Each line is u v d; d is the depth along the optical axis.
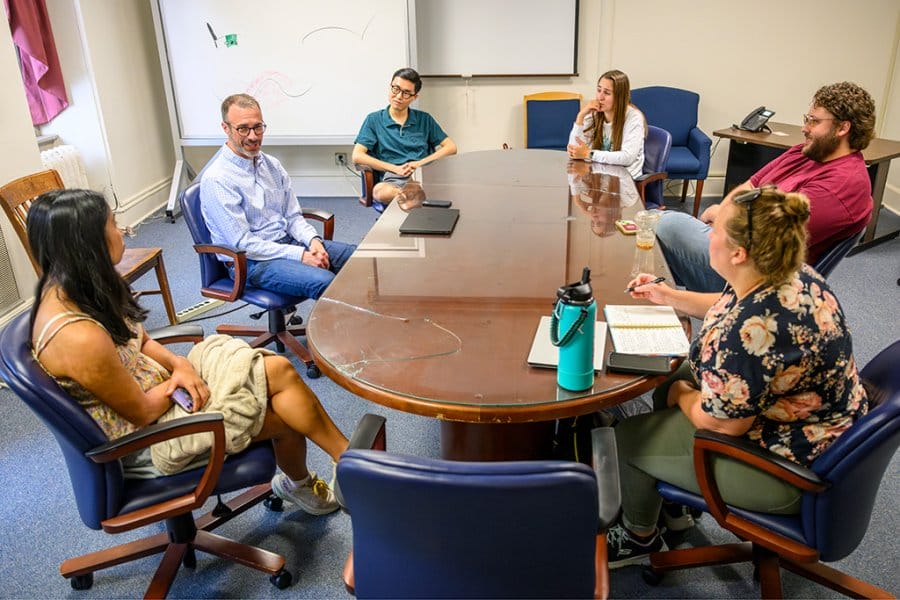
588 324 1.36
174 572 1.78
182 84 4.88
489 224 2.49
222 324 3.34
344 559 1.93
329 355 1.57
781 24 4.95
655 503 1.76
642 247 2.22
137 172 4.94
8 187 2.75
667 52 5.09
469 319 1.72
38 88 4.19
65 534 2.04
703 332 1.50
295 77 4.90
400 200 2.84
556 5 5.00
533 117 5.13
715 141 5.34
